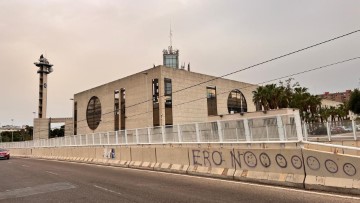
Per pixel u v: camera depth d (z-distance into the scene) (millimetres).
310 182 9812
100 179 13953
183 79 62531
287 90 67375
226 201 8453
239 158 12688
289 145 13148
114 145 26297
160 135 21578
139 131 23562
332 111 98438
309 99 72375
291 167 10617
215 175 13516
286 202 8125
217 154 13805
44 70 132625
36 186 12258
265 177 11375
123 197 9422
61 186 12023
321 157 9664
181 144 19516
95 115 76812
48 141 41594
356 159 8773
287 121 14430
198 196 9266
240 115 51156
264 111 47812
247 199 8648
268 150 11461
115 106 70188
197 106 64375
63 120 106875
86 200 9133
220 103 70312
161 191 10297
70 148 31828
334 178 9273
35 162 28516
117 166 21594
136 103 63500
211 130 17891
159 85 58469
